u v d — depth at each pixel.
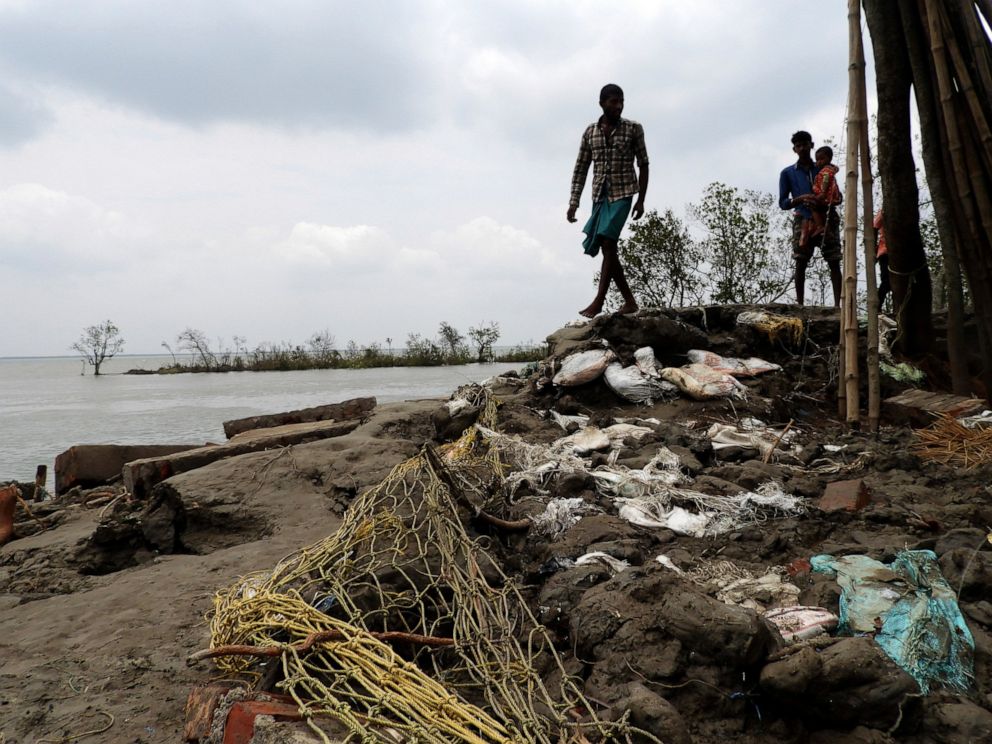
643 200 8.44
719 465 5.55
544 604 3.31
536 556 4.12
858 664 2.50
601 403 7.54
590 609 2.98
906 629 2.88
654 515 4.40
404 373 37.00
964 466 5.18
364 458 6.30
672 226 17.47
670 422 6.69
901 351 8.25
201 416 18.05
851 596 3.14
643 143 8.29
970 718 2.48
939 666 2.75
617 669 2.71
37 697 2.92
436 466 4.08
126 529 5.28
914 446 5.77
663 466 5.20
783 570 3.58
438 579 3.34
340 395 22.67
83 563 5.13
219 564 4.43
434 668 2.89
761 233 17.30
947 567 3.30
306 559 3.51
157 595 3.97
